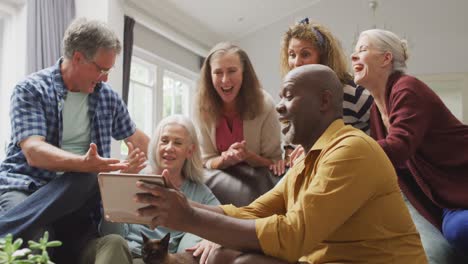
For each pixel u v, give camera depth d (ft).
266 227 3.38
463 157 5.09
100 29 6.01
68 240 5.80
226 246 3.50
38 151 5.46
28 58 12.10
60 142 6.12
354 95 6.70
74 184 5.20
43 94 6.01
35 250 4.73
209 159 7.56
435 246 5.21
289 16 21.76
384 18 20.16
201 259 4.57
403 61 5.79
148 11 17.06
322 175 3.43
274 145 7.50
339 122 3.84
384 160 3.53
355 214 3.53
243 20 20.93
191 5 18.20
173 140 6.49
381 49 5.73
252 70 7.47
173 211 3.39
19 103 5.85
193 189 6.66
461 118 18.62
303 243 3.34
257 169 7.12
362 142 3.48
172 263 4.84
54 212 5.14
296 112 3.81
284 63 7.50
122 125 7.12
